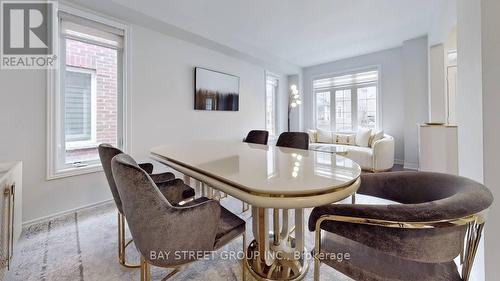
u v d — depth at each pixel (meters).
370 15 3.20
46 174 2.23
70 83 2.50
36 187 2.18
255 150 1.93
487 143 1.12
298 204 0.85
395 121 4.79
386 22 3.45
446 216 0.68
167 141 3.38
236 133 4.61
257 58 4.59
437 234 0.74
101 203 2.66
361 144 4.79
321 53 4.92
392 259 0.90
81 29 2.50
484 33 1.12
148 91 3.13
